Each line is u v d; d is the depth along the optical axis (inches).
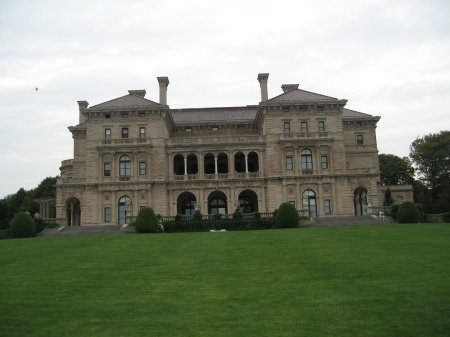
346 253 1051.9
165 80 3233.3
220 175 2822.3
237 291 717.3
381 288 705.6
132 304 657.0
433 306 604.7
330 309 605.6
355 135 3154.5
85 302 673.6
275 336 516.1
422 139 3865.7
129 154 2817.4
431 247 1106.7
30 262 1054.4
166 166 2829.7
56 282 815.7
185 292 720.3
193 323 566.3
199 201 2797.7
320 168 2780.5
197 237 1547.7
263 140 2839.6
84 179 2832.2
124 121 2839.6
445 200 3395.7
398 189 3208.7
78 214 3070.9
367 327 535.2
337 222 2241.6
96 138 2832.2
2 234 2069.4
